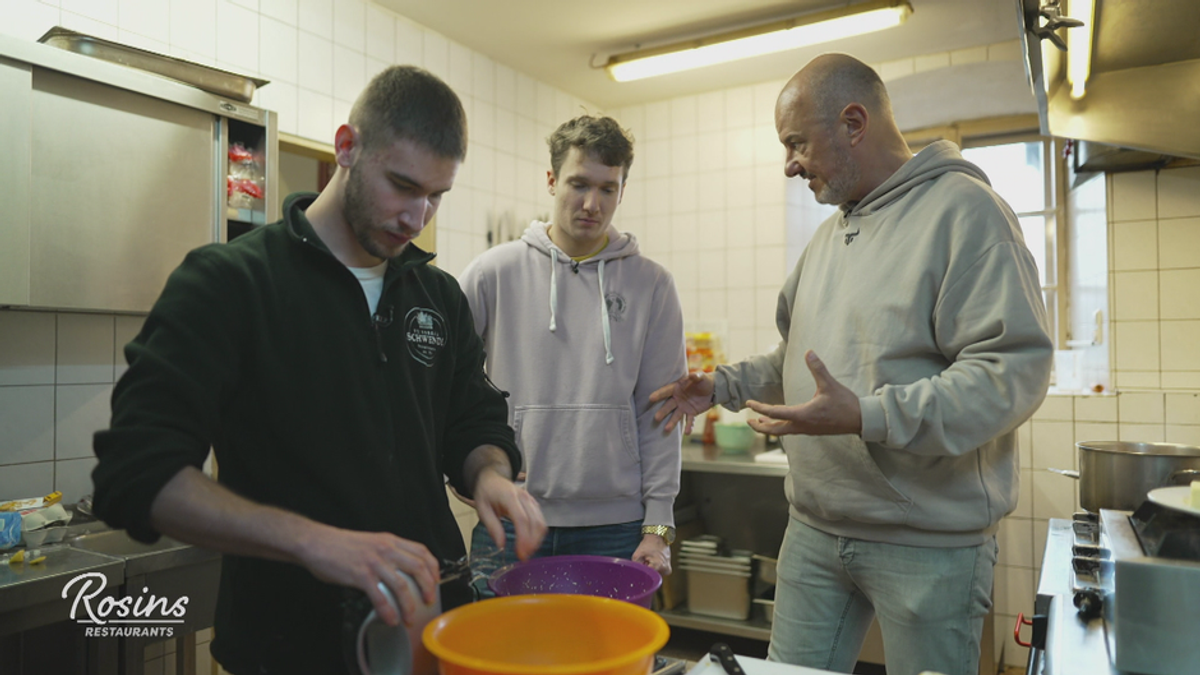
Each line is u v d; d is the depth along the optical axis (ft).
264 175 7.66
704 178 13.32
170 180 6.91
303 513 3.16
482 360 4.14
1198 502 2.84
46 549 5.94
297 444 3.16
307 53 9.16
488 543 5.46
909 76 11.61
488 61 11.76
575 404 5.43
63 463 7.16
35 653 6.14
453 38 11.07
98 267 6.44
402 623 2.52
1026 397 4.21
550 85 12.98
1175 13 5.57
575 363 5.49
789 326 5.87
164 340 2.86
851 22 9.99
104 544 6.11
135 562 5.71
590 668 2.14
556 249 5.63
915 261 4.60
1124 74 6.93
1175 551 2.81
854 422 4.21
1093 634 3.25
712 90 13.21
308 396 3.18
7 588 5.00
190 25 7.99
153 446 2.64
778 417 4.30
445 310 3.89
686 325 13.32
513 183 12.23
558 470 5.39
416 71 3.16
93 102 6.40
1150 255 9.89
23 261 5.98
